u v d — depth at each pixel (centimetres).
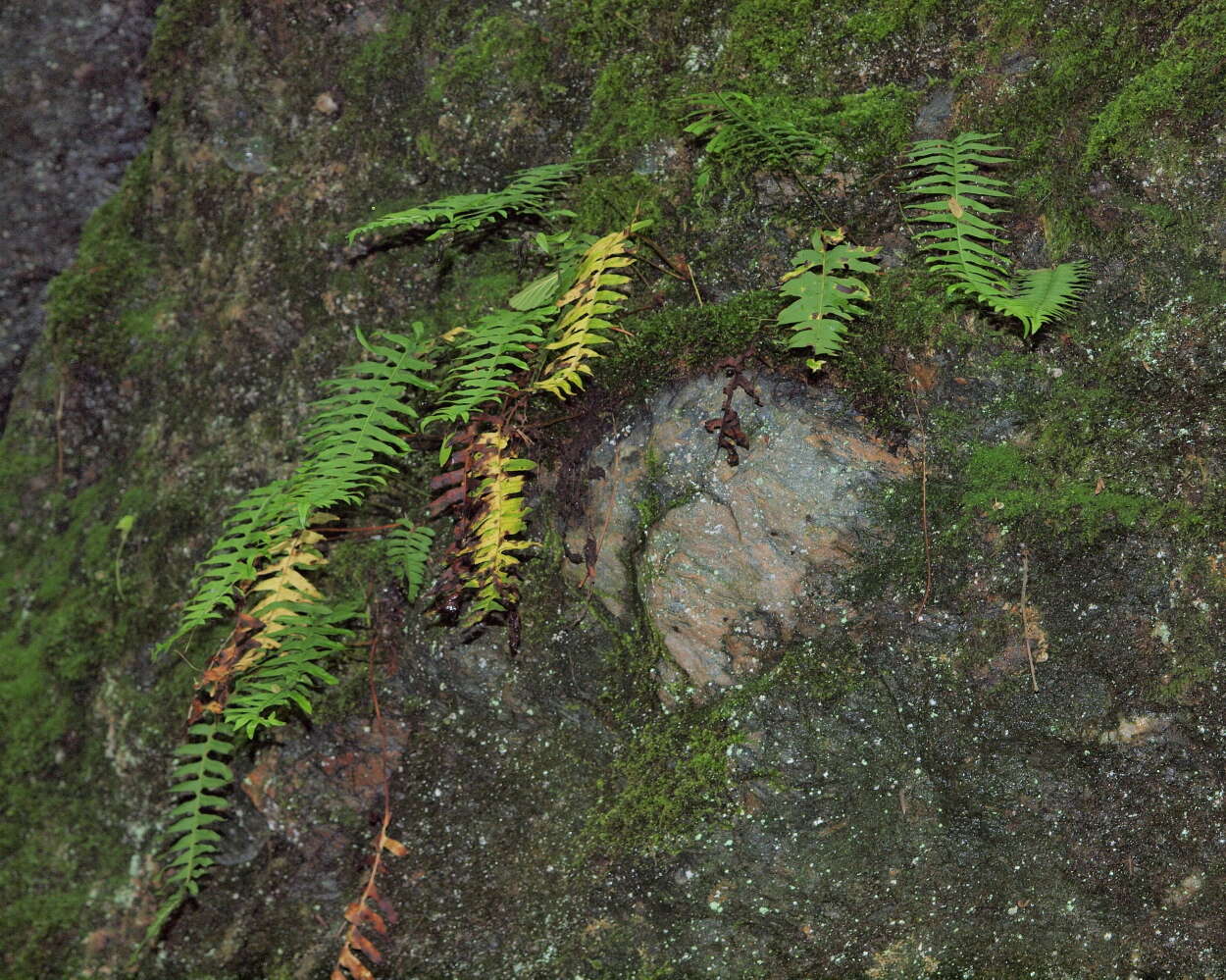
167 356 164
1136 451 141
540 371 144
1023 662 142
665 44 151
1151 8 141
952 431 142
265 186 160
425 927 150
